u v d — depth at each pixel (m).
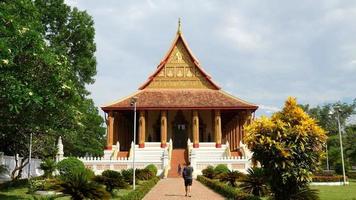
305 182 13.84
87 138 55.88
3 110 15.14
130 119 58.56
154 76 52.56
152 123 53.41
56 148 33.19
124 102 49.09
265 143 13.74
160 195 20.66
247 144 14.30
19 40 13.83
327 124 75.88
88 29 43.78
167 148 44.25
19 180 25.62
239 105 48.38
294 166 13.59
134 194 16.84
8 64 12.73
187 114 53.97
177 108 47.84
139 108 47.78
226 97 50.62
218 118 48.12
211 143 47.38
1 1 14.69
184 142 53.25
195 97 50.47
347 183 33.09
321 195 21.28
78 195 13.62
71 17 44.00
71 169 26.16
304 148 13.57
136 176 29.30
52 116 17.06
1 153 28.25
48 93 15.26
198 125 49.56
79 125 20.59
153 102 48.94
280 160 13.59
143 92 51.44
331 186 29.84
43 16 41.62
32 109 15.73
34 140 30.39
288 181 13.72
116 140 50.00
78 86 42.53
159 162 39.00
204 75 52.69
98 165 38.59
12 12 14.56
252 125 14.34
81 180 14.01
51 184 15.46
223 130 62.72
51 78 15.48
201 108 48.00
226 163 38.34
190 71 53.00
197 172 37.81
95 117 56.47
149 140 52.72
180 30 53.97
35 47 14.58
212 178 31.09
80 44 43.88
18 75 14.66
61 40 42.66
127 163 38.72
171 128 53.59
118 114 51.75
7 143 29.19
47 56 15.09
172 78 52.69
